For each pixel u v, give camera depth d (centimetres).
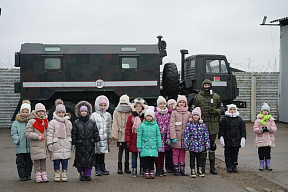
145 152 653
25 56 1198
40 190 582
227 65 1336
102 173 701
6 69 1464
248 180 655
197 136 675
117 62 1236
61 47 1227
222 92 1327
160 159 692
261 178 668
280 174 699
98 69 1229
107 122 696
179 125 684
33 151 624
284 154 909
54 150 629
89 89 1227
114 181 645
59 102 865
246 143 1089
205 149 679
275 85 1686
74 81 1219
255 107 1672
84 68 1223
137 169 757
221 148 1008
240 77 1662
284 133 1305
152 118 663
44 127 637
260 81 1677
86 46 1242
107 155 910
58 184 621
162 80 1370
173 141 675
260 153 734
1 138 1198
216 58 1326
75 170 742
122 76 1240
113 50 1242
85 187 602
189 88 1336
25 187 601
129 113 717
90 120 653
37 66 1203
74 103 1270
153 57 1252
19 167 642
